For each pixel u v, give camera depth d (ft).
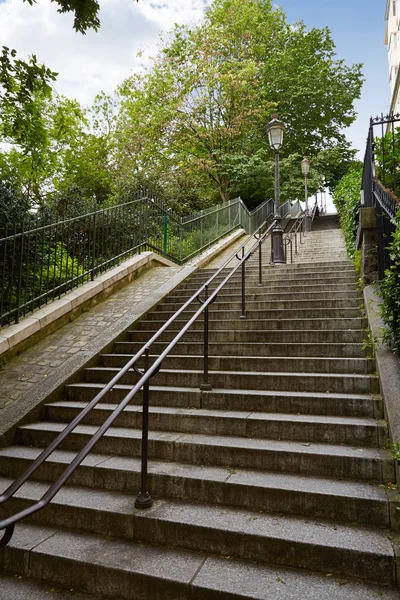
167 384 15.26
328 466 9.89
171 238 36.35
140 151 68.18
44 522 9.84
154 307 23.18
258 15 70.90
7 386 15.93
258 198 75.31
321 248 41.19
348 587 7.17
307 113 74.28
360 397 12.07
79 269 25.44
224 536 8.28
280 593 6.99
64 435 7.64
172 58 64.28
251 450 10.54
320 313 18.71
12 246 21.66
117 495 10.22
